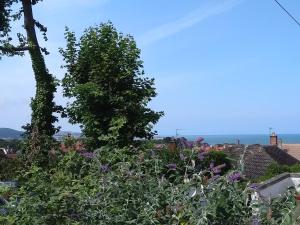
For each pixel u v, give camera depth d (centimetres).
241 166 538
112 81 1307
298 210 512
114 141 1216
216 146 1127
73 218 521
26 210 525
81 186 568
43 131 1702
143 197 540
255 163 2583
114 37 1348
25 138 1706
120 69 1320
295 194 504
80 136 1302
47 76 1762
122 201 543
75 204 526
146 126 1288
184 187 524
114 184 552
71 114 1346
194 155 586
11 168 1416
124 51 1334
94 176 602
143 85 1343
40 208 521
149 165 611
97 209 531
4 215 536
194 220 486
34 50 1805
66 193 525
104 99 1286
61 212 520
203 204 494
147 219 513
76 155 716
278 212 492
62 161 714
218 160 913
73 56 1378
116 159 691
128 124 1281
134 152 881
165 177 588
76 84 1338
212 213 477
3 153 1533
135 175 569
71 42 1378
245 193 495
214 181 508
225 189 493
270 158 2838
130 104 1287
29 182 560
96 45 1353
